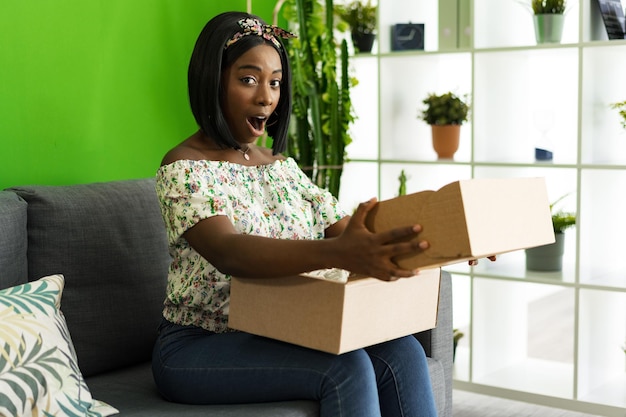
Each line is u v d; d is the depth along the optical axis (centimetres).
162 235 228
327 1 321
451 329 238
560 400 302
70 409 164
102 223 213
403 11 346
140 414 176
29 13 235
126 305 215
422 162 328
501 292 339
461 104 334
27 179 237
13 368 161
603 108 310
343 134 319
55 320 178
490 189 149
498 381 321
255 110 195
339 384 166
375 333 169
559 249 318
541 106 353
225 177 192
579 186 297
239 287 177
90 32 255
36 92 238
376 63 350
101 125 260
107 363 212
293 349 174
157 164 282
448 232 143
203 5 299
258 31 195
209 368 178
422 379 181
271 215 198
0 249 190
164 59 283
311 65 321
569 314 455
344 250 151
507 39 331
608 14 304
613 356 327
